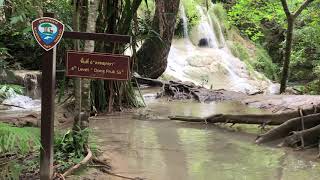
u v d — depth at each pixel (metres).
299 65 18.95
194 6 19.69
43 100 4.24
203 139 6.59
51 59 4.22
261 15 15.12
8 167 4.27
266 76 19.81
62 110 7.77
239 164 5.32
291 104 9.00
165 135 6.79
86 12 5.34
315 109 6.62
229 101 10.52
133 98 9.28
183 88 11.19
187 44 18.97
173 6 11.59
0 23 9.04
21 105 8.93
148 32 9.00
